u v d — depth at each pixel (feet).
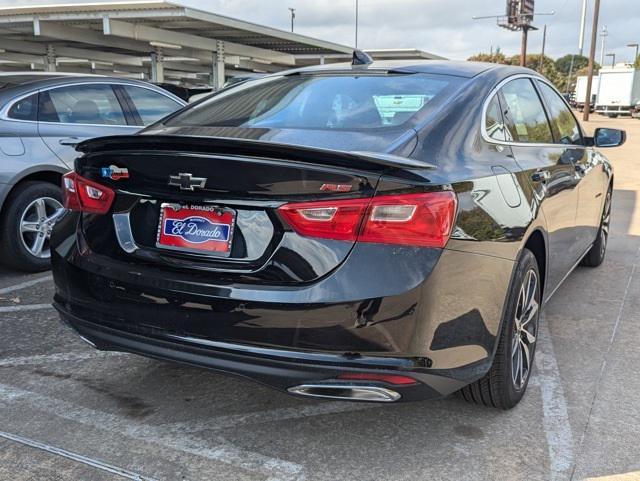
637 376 11.33
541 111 13.01
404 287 7.33
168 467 8.47
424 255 7.43
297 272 7.50
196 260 8.13
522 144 11.07
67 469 8.36
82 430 9.34
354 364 7.43
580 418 9.82
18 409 9.91
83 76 18.86
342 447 9.01
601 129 15.88
